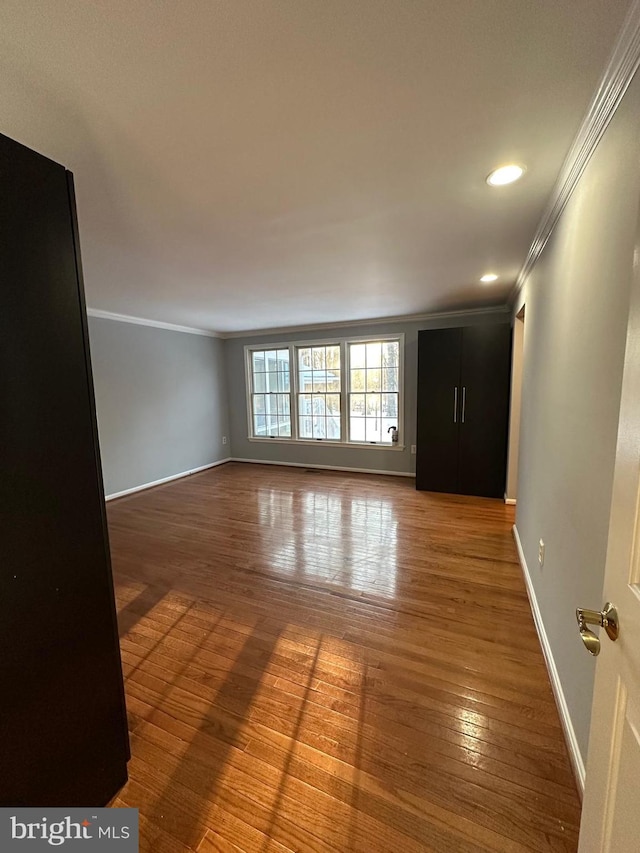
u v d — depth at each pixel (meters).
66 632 1.10
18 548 0.97
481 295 3.99
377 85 1.11
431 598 2.37
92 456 1.16
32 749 1.02
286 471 5.96
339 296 3.89
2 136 0.90
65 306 1.07
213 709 1.59
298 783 1.29
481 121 1.28
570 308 1.58
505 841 1.11
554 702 1.58
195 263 2.75
